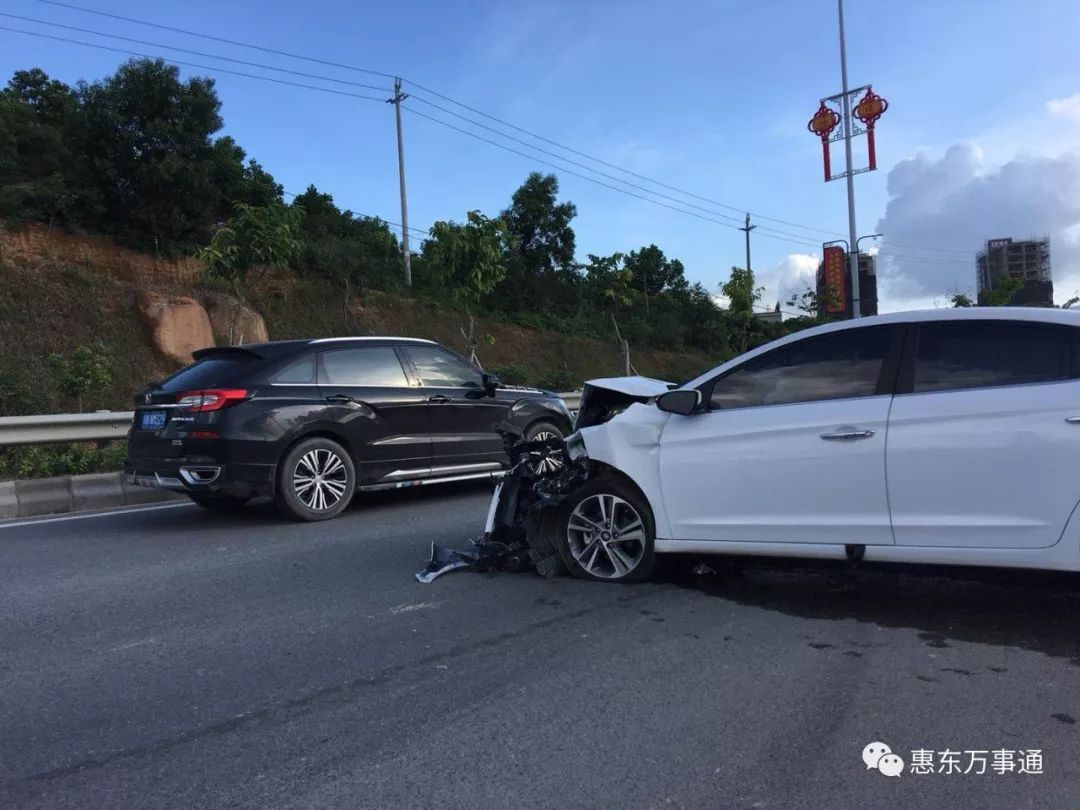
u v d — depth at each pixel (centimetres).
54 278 1962
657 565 545
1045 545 388
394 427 812
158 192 2253
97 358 1565
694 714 339
